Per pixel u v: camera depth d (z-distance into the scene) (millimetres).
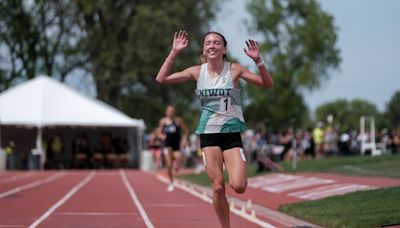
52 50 82500
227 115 13750
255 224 19625
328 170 38031
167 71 14031
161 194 30828
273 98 110125
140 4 83250
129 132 67562
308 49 105875
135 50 80875
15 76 82688
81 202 26297
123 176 48188
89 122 62156
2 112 61469
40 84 64312
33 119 61312
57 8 82250
